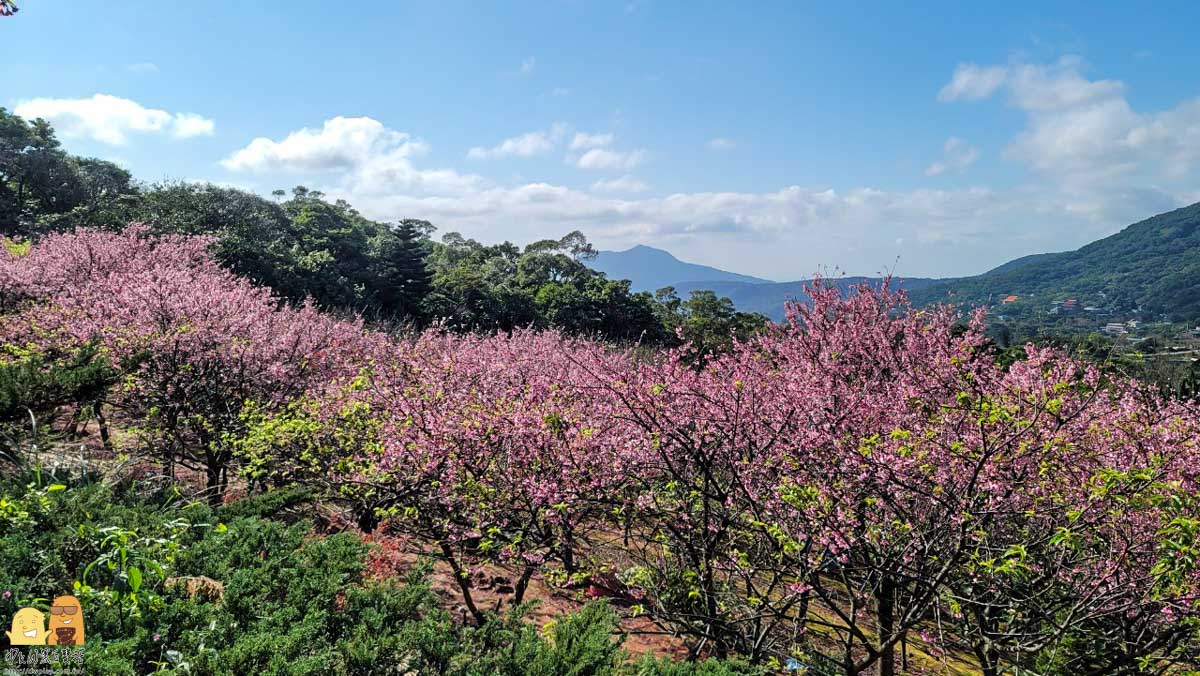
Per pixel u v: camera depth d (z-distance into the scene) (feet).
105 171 183.01
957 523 13.99
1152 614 14.76
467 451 19.16
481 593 21.16
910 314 28.07
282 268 106.11
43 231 110.83
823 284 29.58
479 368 27.61
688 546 18.17
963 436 14.76
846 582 16.46
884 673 17.49
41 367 22.49
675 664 11.76
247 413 25.59
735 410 17.51
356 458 21.59
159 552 11.98
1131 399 19.71
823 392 19.75
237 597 10.84
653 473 18.47
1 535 11.95
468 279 166.40
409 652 10.33
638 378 18.95
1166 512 13.57
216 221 130.62
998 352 27.09
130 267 47.85
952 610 14.94
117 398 26.35
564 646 10.82
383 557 17.22
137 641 9.37
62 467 18.49
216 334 27.63
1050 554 15.29
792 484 16.07
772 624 18.07
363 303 130.31
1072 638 16.89
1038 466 14.26
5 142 152.35
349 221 222.07
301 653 9.53
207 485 26.09
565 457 18.39
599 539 23.99
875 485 15.07
